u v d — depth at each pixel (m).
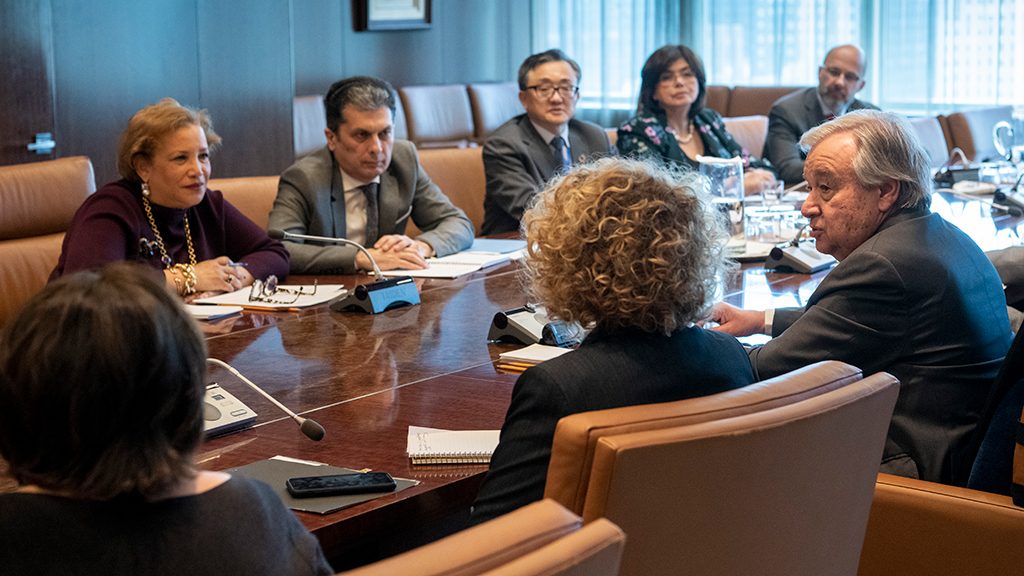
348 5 7.11
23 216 2.71
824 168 1.64
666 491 0.85
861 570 1.47
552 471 0.87
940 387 1.54
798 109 5.01
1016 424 1.42
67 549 0.64
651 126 4.24
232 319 2.14
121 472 0.65
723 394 0.95
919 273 1.52
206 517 0.68
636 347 1.08
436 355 1.81
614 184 1.10
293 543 0.73
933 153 5.07
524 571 0.65
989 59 6.49
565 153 3.85
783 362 1.57
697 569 0.90
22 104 4.10
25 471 0.66
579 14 8.23
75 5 4.41
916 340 1.54
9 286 2.64
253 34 5.27
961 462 1.53
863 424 1.01
